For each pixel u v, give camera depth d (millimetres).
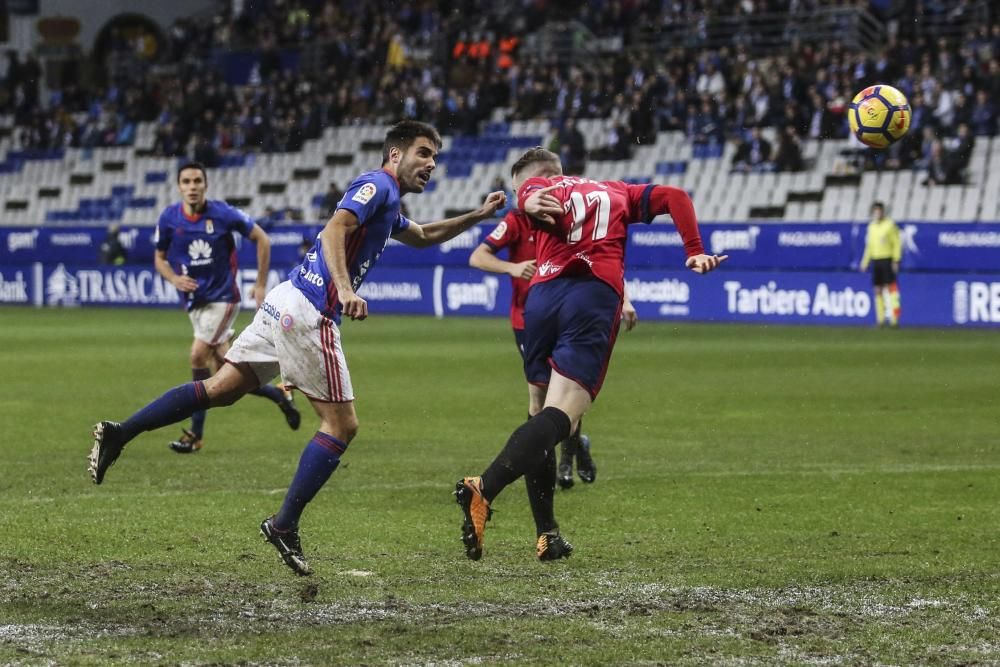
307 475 16531
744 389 42719
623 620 14828
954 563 17859
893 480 25359
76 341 64188
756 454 29188
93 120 119250
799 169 88375
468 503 15203
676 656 13367
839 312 74562
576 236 16781
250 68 118938
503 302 83688
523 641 13930
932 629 14445
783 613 15156
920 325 72688
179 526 20594
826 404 38625
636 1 103250
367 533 20094
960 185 83062
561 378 16297
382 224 17125
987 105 83938
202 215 31062
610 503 22875
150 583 16656
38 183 118438
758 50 96250
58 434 32500
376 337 66062
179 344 62250
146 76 119812
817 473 26344
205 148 110875
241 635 14180
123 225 98062
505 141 100250
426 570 17484
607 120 97562
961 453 29266
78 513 21750
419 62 107438
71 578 16922
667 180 92500
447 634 14203
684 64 95375
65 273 98875
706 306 79125
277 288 17547
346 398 17031
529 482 17141
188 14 132750
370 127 106250
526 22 107250
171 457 28859
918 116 84688
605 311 16594
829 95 88312
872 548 18922
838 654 13445
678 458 28641
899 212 84312
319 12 119625
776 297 76625
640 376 46938
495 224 85188
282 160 108938
